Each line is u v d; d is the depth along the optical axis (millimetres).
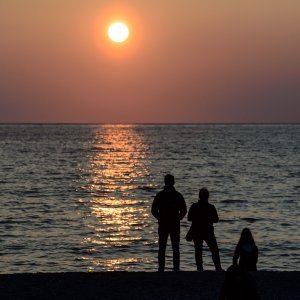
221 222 96938
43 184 168250
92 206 120250
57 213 108188
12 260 69312
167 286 41156
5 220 98562
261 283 41594
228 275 29766
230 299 29469
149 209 115812
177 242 46719
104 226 93312
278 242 79688
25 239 81562
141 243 79188
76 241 80375
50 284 41938
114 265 67125
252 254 41656
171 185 47156
